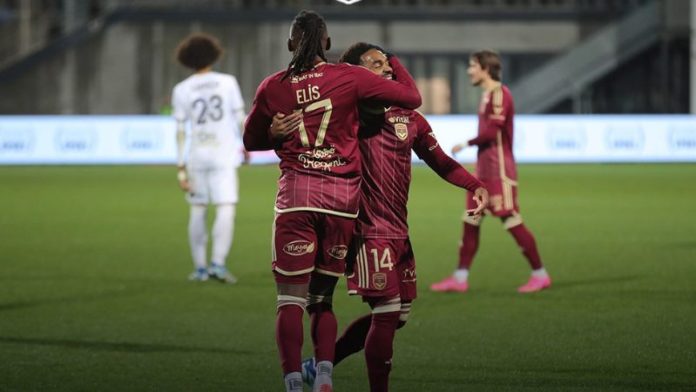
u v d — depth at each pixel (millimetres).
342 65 13836
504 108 24531
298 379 13383
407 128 14336
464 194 54281
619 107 95875
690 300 23516
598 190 54781
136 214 43781
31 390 15586
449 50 94562
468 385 15812
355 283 14312
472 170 67125
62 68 92750
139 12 92750
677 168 71312
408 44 94500
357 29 94062
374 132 14219
